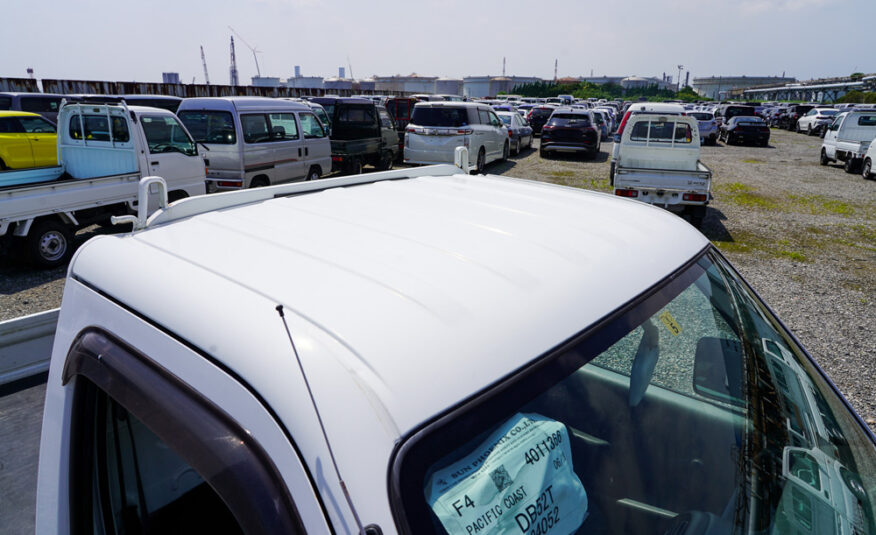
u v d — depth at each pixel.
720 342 1.32
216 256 1.14
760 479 1.14
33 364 2.25
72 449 1.14
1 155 11.91
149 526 1.28
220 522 1.37
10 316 5.59
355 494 0.69
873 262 7.96
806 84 97.06
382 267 1.07
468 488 0.77
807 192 13.53
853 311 6.09
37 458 1.85
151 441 1.25
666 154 11.23
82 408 1.13
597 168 16.66
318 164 11.77
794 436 1.25
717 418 1.23
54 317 2.29
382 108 15.11
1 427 1.96
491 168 16.34
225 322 0.88
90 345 1.08
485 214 1.52
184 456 0.83
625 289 1.15
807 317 5.91
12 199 6.39
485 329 0.90
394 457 0.72
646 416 1.11
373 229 1.34
